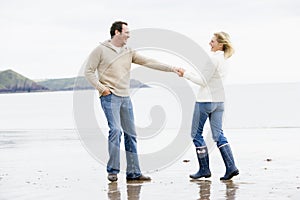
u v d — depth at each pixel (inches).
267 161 286.4
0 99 3346.5
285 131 512.4
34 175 257.1
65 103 2263.8
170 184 222.5
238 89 2669.8
